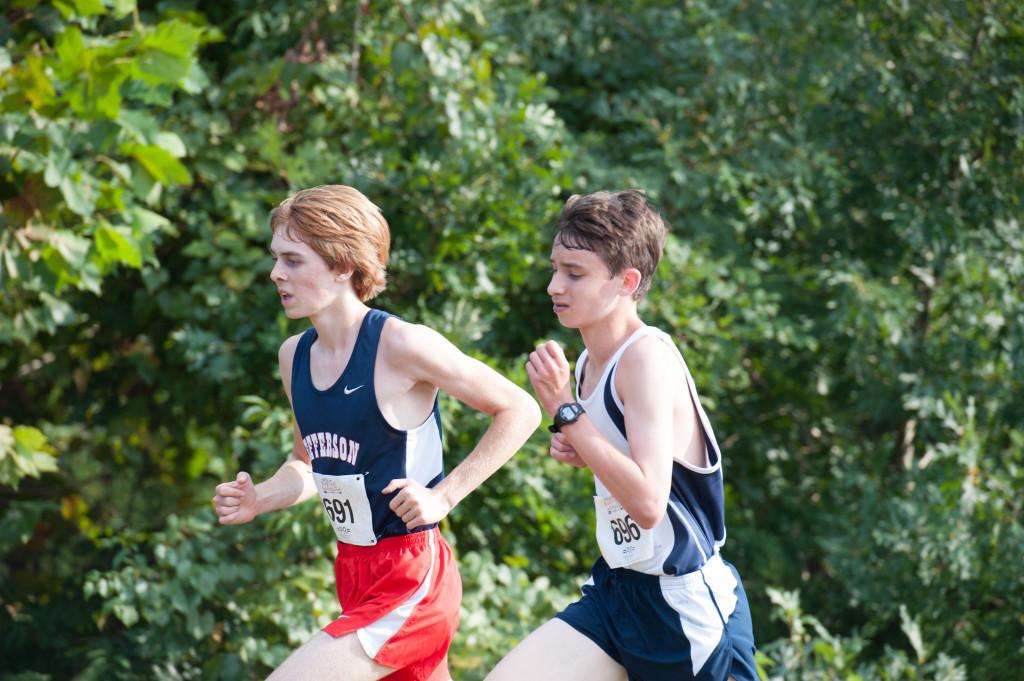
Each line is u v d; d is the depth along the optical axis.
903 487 26.39
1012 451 24.69
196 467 31.22
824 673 19.69
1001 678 22.53
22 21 20.41
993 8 24.97
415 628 10.06
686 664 9.77
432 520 9.64
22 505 25.98
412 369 9.95
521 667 10.02
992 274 25.67
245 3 22.94
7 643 28.42
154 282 22.48
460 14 23.39
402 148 23.77
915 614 23.47
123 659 24.64
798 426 30.30
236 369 22.31
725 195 25.86
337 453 10.05
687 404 9.61
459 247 22.48
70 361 28.70
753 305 25.64
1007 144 25.88
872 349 26.97
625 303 9.48
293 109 23.64
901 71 25.95
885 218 26.77
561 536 23.34
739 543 27.67
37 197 17.75
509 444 10.09
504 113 22.56
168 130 21.95
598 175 25.39
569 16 28.12
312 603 20.48
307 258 9.84
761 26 26.89
